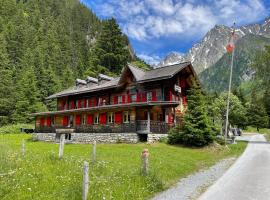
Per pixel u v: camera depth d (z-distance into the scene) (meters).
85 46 183.12
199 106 34.28
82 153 25.03
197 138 33.41
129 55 99.94
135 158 21.94
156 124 37.41
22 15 172.50
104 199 11.48
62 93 58.00
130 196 12.66
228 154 31.97
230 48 45.78
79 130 44.53
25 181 12.28
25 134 62.47
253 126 102.56
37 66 117.50
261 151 35.16
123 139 38.12
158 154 25.19
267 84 57.41
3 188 11.09
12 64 117.62
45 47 147.62
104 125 40.88
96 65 93.50
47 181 12.69
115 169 16.64
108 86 46.53
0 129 67.69
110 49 94.81
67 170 14.95
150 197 13.30
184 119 34.59
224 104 60.81
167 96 41.69
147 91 42.91
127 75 44.94
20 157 17.05
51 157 17.56
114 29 96.62
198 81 44.06
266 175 18.59
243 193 13.85
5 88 84.75
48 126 50.16
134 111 38.78
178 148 32.03
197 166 23.28
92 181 13.27
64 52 159.75
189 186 15.71
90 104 52.59
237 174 19.25
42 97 94.81
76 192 11.67
